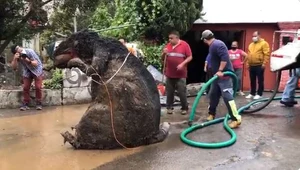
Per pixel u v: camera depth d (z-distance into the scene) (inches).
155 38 438.6
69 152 213.3
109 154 208.1
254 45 387.9
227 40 510.3
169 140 232.4
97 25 542.0
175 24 417.7
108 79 216.2
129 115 213.2
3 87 370.0
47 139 241.4
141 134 218.4
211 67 263.6
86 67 226.5
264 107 310.2
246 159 195.6
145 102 216.5
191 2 430.3
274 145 219.1
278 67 295.1
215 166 185.9
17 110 336.2
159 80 373.4
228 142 218.4
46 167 189.3
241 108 311.3
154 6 410.9
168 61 299.7
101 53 220.4
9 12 446.6
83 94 370.0
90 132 215.5
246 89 463.5
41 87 339.6
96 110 214.2
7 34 455.5
